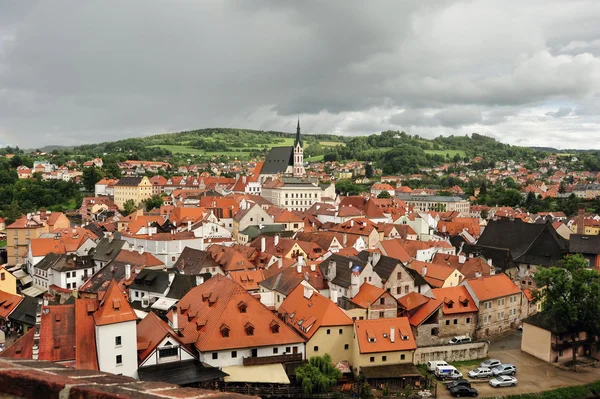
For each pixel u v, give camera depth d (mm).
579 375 93375
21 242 187000
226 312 82000
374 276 105250
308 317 89688
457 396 82000
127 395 9031
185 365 74000
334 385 80500
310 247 148500
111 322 68562
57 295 135875
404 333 87938
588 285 100688
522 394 84938
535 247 157375
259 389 74750
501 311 113625
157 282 114188
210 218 184375
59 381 9477
